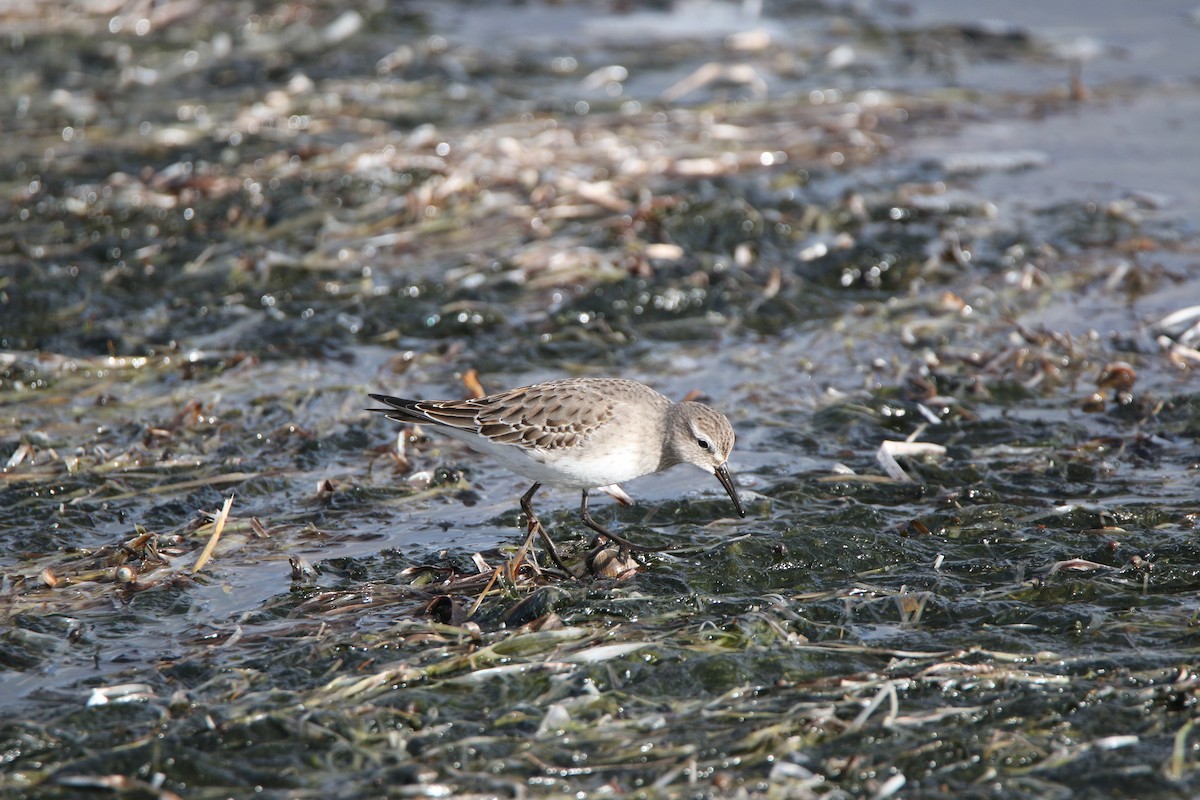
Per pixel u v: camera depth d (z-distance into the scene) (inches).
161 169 810.2
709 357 624.4
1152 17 1139.3
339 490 502.0
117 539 467.5
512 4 1203.9
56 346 625.9
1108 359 600.4
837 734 334.6
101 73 997.2
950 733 334.0
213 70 1002.1
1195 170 822.5
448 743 335.9
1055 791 313.0
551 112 924.0
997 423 546.6
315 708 350.3
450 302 665.0
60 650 392.2
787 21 1161.4
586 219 747.4
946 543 445.4
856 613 400.8
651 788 314.8
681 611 404.5
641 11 1188.5
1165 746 325.1
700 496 492.7
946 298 657.0
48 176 800.3
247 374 603.8
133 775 325.4
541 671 366.6
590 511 486.3
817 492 492.1
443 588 424.8
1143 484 487.8
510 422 438.6
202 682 370.6
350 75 988.6
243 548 459.8
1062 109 944.3
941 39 1095.0
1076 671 359.9
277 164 811.4
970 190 796.6
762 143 864.3
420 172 803.4
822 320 657.0
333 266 699.4
